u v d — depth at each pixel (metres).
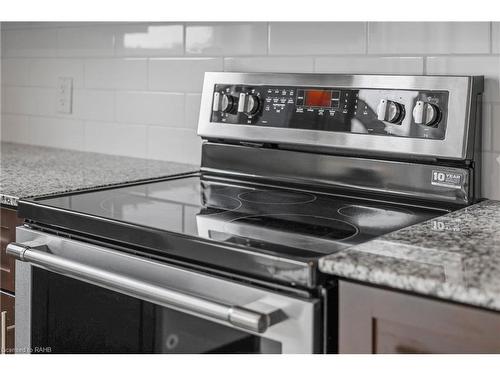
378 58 1.60
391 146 1.47
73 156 2.17
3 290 1.61
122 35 2.13
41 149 2.34
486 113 1.45
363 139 1.51
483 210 1.36
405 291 0.97
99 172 1.85
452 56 1.49
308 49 1.71
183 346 1.16
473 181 1.41
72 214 1.34
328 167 1.59
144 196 1.54
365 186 1.54
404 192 1.48
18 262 1.46
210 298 1.12
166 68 2.03
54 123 2.38
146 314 1.21
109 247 1.30
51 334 1.40
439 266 0.96
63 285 1.36
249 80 1.71
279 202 1.50
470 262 0.98
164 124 2.05
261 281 1.07
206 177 1.80
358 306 1.01
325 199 1.54
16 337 1.49
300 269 1.01
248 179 1.74
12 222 1.56
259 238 1.16
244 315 1.02
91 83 2.24
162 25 2.02
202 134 1.80
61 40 2.31
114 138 2.20
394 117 1.45
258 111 1.69
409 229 1.20
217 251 1.11
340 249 1.09
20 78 2.48
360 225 1.27
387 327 0.99
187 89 1.98
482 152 1.46
